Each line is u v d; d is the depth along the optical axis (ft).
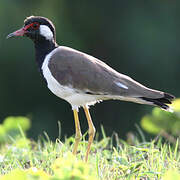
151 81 66.13
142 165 23.97
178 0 67.62
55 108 66.64
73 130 65.10
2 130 33.91
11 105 66.23
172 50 65.77
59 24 69.31
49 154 26.04
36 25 27.58
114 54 69.41
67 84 26.20
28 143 29.27
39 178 19.31
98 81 25.95
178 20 67.05
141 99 25.99
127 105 64.44
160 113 33.71
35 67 65.00
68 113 66.18
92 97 26.40
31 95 66.28
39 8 67.05
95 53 70.79
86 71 26.07
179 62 65.57
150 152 25.88
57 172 19.04
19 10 64.80
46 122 65.72
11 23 63.87
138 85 26.23
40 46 27.63
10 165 25.35
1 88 65.41
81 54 26.78
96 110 65.31
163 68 65.72
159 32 66.44
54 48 27.78
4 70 64.59
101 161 25.53
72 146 27.84
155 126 34.14
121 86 25.96
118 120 64.64
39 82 65.98
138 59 66.90
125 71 67.92
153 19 67.41
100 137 55.67
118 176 23.50
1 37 63.67
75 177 18.81
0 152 29.60
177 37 66.28
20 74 65.05
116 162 24.89
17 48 64.08
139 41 67.00
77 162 19.58
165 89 65.57
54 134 64.49
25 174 20.22
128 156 26.96
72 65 26.23
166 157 26.66
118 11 70.18
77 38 70.23
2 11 63.77
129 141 31.24
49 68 26.68
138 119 62.49
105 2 70.95
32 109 66.49
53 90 27.02
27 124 35.35
